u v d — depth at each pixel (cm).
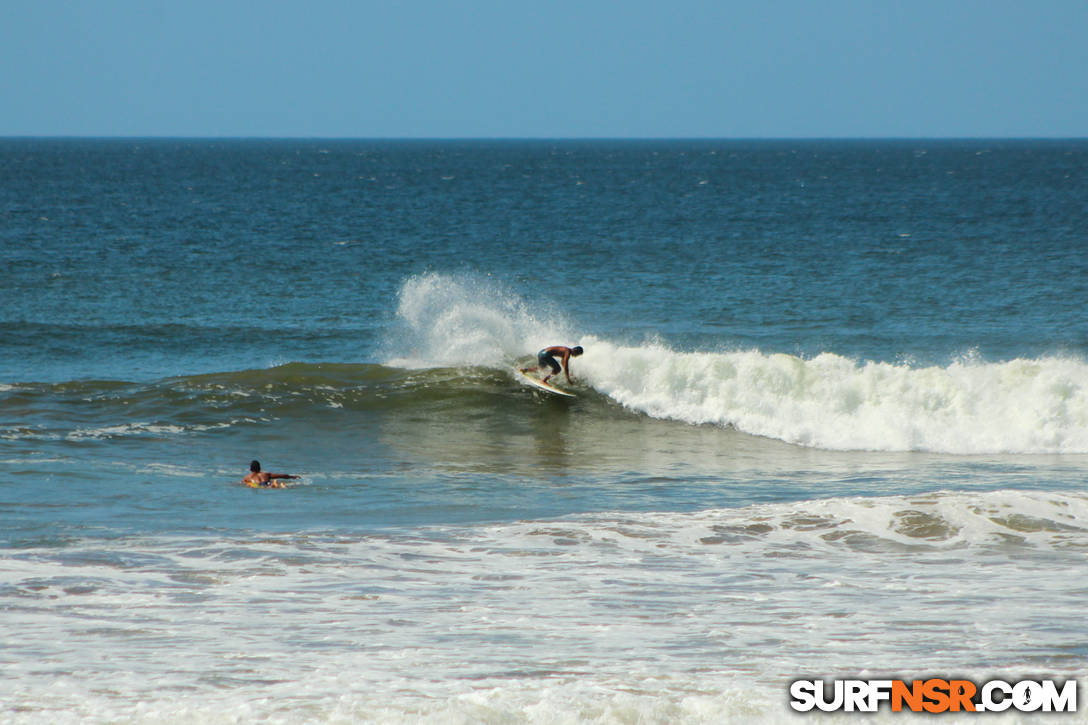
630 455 6384
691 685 2550
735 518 4647
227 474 5700
